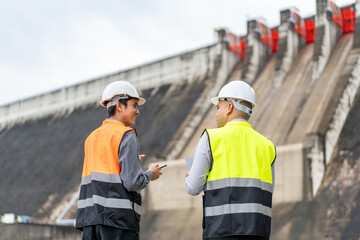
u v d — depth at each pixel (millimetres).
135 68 53719
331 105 36406
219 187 4164
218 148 4250
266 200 4234
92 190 4418
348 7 43750
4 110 66125
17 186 49844
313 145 33594
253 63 45156
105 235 4324
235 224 4051
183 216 34594
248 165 4238
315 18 41781
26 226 27938
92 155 4551
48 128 57188
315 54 40531
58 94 60062
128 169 4387
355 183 29906
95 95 55906
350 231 26906
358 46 39344
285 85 41750
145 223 35844
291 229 29141
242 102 4520
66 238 29516
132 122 4855
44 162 51188
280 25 44312
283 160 34125
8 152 58062
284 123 37656
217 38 47656
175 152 41625
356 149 32219
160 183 38438
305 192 31531
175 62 50531
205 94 45406
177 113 45812
